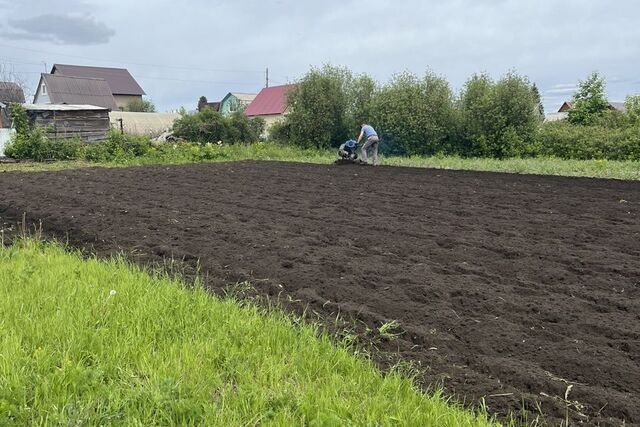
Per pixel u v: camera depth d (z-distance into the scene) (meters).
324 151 27.67
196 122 30.28
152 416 2.85
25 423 2.76
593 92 29.02
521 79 24.22
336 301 5.03
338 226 8.30
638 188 13.11
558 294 5.12
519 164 19.41
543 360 3.78
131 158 23.50
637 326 4.33
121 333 3.84
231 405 2.96
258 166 20.02
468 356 3.84
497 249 6.79
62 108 25.69
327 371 3.43
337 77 28.70
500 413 3.10
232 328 4.02
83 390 3.05
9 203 10.41
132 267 5.78
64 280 5.15
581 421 3.02
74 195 11.41
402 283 5.45
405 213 9.53
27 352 3.46
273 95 57.72
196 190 12.61
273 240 7.22
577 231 7.93
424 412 2.96
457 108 25.61
